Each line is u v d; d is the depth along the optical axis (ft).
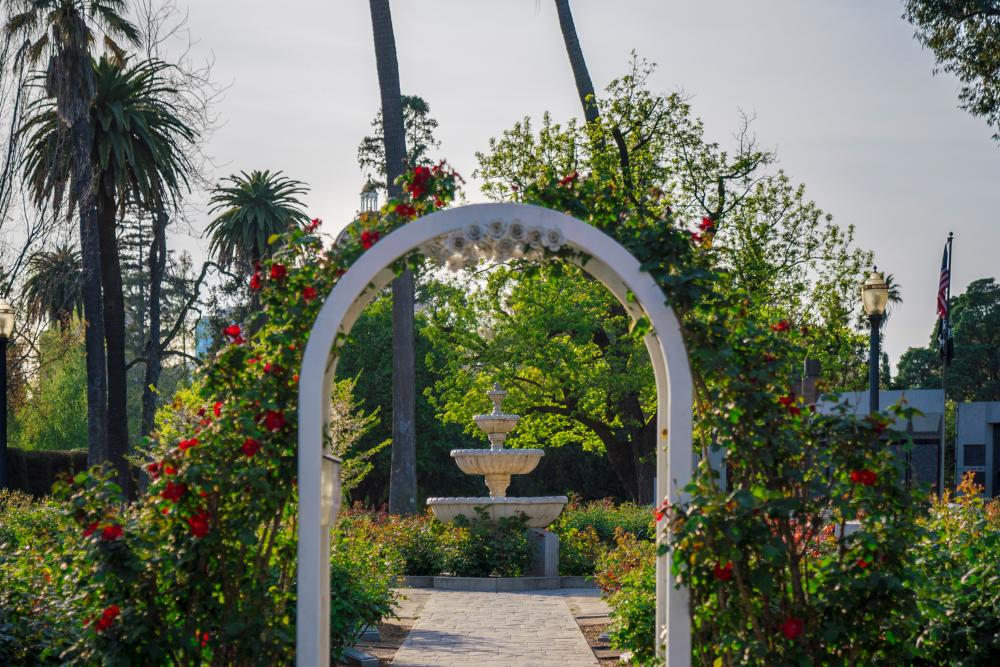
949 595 17.15
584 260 16.34
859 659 15.57
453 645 27.32
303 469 14.96
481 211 15.47
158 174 72.08
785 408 15.88
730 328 16.14
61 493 16.06
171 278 140.26
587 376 72.74
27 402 110.93
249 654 15.90
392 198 16.58
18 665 15.17
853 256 64.75
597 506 62.34
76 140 63.16
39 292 71.31
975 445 95.35
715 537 14.71
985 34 60.18
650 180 61.05
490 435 47.73
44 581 17.20
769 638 15.44
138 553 15.72
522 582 42.32
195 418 16.98
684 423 15.11
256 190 106.83
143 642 15.30
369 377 115.55
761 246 62.90
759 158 63.52
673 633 15.06
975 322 161.27
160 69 69.21
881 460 15.72
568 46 61.82
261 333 16.62
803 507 15.42
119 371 71.31
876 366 42.29
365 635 28.32
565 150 64.64
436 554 44.39
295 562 17.46
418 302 118.73
